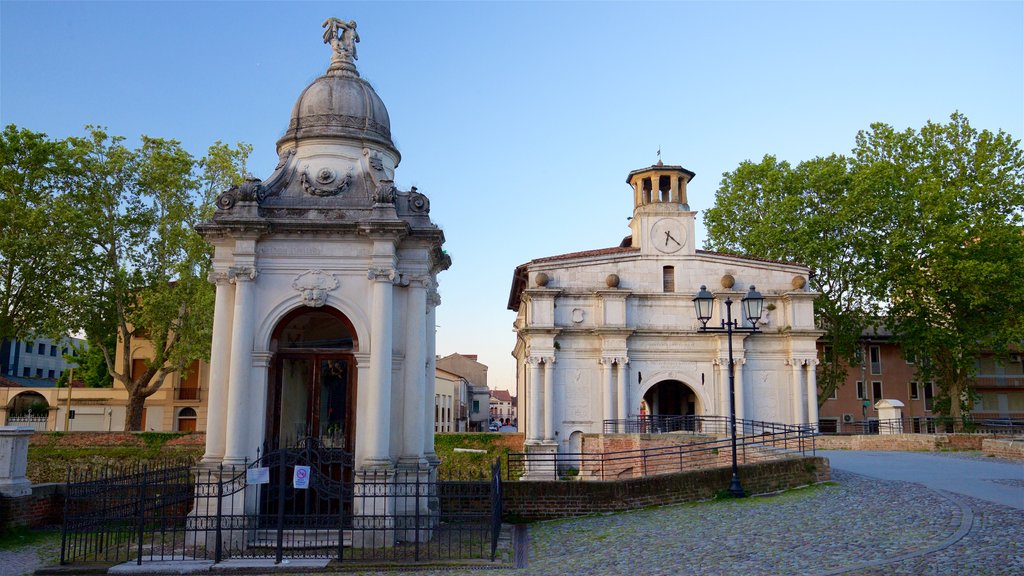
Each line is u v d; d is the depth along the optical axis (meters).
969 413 54.00
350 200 18.30
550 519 19.59
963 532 13.73
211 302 44.03
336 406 18.47
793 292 47.12
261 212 17.84
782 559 12.84
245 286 17.28
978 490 20.00
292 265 17.59
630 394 47.03
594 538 16.47
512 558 14.87
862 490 20.92
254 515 16.11
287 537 16.25
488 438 49.03
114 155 44.69
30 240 40.44
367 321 17.44
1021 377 66.62
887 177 49.88
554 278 48.25
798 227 51.88
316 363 18.64
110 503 19.70
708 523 17.14
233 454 16.67
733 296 47.53
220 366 17.50
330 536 16.30
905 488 20.80
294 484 15.03
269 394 18.12
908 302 50.53
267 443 17.89
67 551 15.88
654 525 17.45
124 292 45.94
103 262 44.78
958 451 36.91
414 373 17.59
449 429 91.50
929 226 49.31
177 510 20.47
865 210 49.75
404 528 14.98
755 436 29.61
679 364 47.53
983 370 67.38
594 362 47.22
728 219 56.22
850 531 14.84
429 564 14.20
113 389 59.81
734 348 47.09
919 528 14.54
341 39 20.73
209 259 45.72
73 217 41.59
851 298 52.41
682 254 48.75
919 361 53.97
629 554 14.40
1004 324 48.56
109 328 47.41
